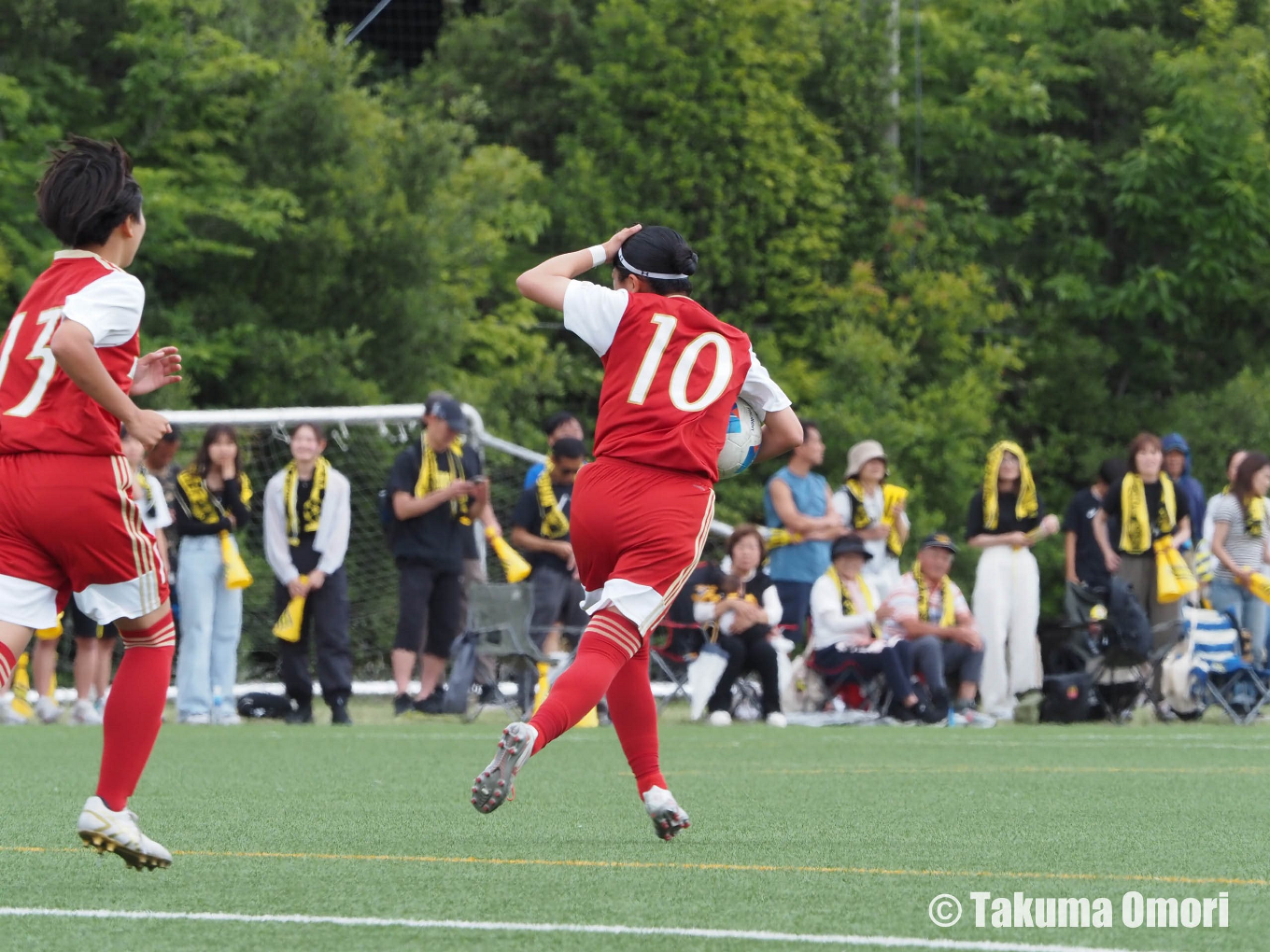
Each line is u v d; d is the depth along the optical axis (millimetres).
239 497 45688
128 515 15273
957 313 97875
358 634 67312
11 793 24672
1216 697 49531
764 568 48906
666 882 15539
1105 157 106812
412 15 106875
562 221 96875
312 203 84312
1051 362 105250
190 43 82625
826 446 89312
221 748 35188
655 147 94375
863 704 47844
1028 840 19266
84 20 83312
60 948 12133
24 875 15984
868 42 102875
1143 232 106812
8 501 14969
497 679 48938
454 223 88750
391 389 84875
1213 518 52219
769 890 15000
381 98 97562
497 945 12266
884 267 101750
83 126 83375
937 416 93812
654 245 18891
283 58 87125
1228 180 104000
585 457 47250
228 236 82562
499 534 48094
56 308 15156
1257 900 14672
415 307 85312
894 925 13164
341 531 46188
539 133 101875
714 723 46375
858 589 48062
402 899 14453
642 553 17781
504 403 91125
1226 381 107500
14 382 15172
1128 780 28234
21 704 47094
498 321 95500
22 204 79500
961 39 108625
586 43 101625
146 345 77812
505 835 19594
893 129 104500
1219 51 104938
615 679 19000
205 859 17250
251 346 81500
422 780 27484
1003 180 110188
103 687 48250
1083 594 50062
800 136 97875
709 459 18094
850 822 21234
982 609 49969
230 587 45656
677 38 96000
